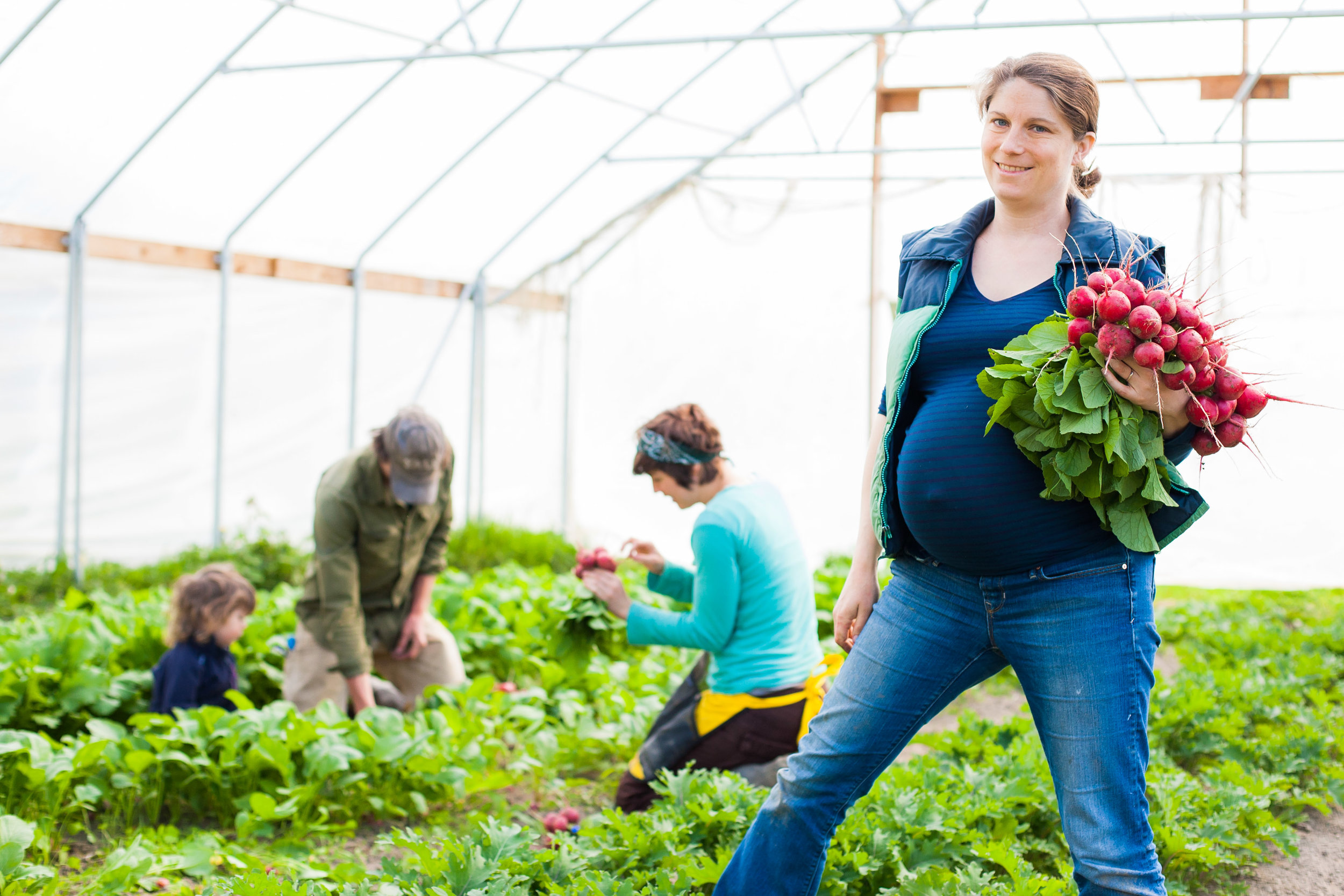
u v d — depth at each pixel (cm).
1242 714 462
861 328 1087
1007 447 204
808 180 1065
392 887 279
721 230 1110
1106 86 962
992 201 228
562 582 726
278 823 396
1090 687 200
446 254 1068
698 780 337
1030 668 209
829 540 1100
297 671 463
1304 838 367
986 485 204
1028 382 195
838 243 1084
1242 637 607
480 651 597
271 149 830
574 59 848
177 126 772
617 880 290
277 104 789
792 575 361
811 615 371
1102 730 198
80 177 783
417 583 500
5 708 450
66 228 820
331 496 443
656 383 1152
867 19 883
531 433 1175
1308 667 536
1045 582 205
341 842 382
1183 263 988
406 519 461
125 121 747
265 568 887
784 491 1116
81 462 859
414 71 805
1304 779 411
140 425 910
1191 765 430
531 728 464
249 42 724
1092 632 201
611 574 383
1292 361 962
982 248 223
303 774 399
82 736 400
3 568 837
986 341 211
